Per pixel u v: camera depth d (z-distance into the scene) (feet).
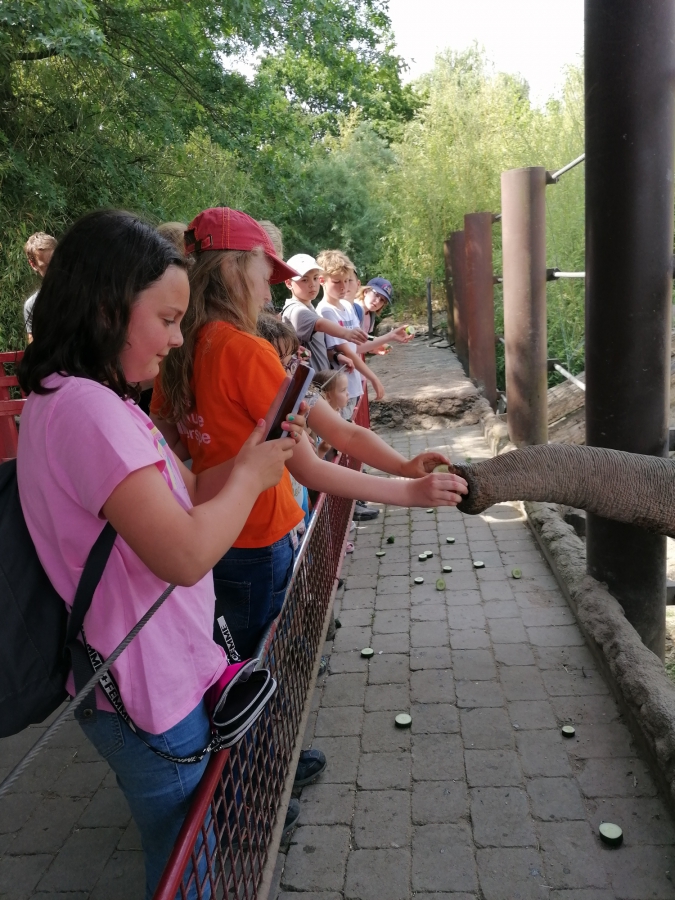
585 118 12.19
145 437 5.16
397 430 31.60
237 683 6.31
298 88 66.95
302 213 74.90
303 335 17.07
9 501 5.31
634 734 10.40
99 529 5.11
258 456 5.75
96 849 9.28
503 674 12.32
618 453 10.70
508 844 8.85
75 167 35.81
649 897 8.00
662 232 11.95
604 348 12.53
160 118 38.65
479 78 58.95
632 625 12.94
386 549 18.29
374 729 11.18
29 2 27.61
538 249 21.77
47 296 5.18
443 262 59.21
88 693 5.12
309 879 8.62
